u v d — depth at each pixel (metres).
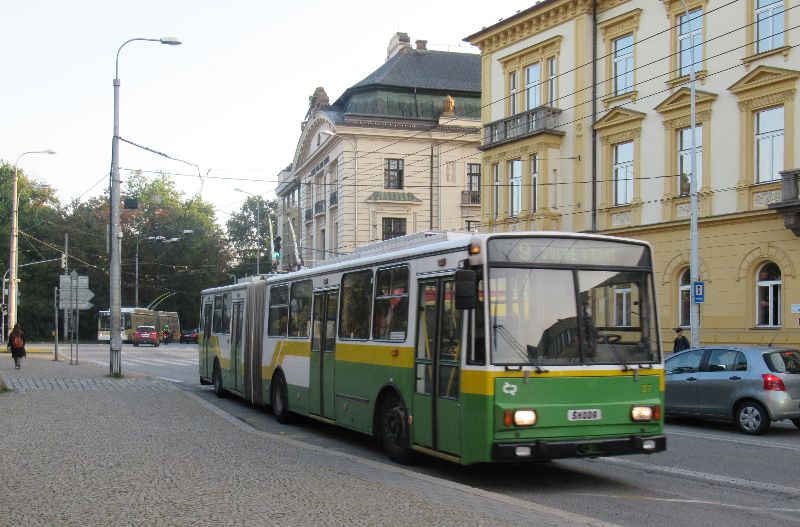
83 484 8.53
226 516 7.08
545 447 9.21
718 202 26.64
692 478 10.49
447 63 56.00
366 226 51.41
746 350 15.67
